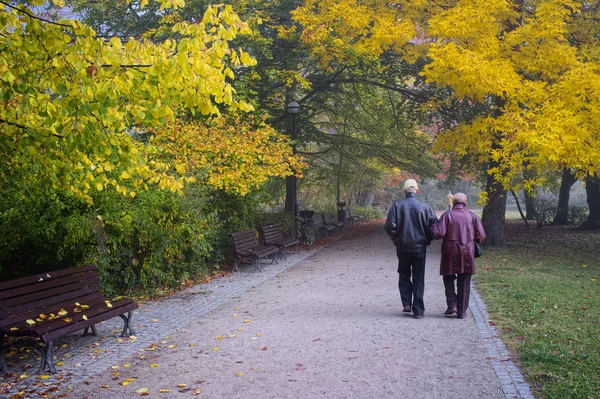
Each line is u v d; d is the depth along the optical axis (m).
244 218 15.17
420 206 7.90
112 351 6.46
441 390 4.95
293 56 19.25
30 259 8.73
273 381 5.26
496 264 13.68
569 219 28.12
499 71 13.46
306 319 7.92
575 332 6.80
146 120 5.16
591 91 13.44
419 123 22.34
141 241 9.85
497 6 13.52
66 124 4.99
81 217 8.41
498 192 17.56
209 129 13.31
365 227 29.30
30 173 6.48
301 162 15.12
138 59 4.89
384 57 19.98
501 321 7.54
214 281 11.88
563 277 11.52
